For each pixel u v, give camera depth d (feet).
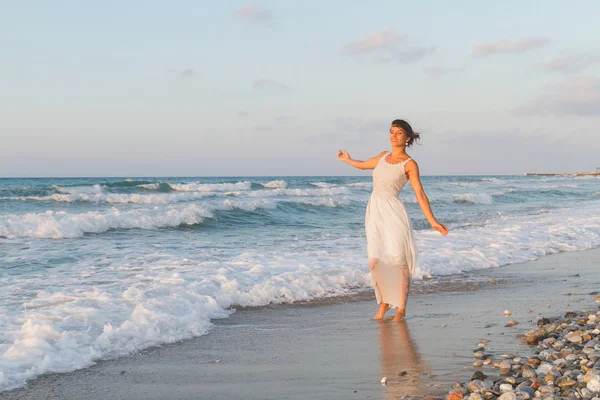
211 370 13.69
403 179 18.71
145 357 14.79
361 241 41.65
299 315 20.12
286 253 33.83
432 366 13.62
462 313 20.03
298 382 12.66
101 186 96.43
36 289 22.70
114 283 23.84
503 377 12.46
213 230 52.08
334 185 131.03
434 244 38.19
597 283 26.35
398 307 19.04
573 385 11.52
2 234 42.86
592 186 166.81
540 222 56.34
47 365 13.48
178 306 19.60
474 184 154.92
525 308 20.80
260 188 122.31
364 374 13.14
